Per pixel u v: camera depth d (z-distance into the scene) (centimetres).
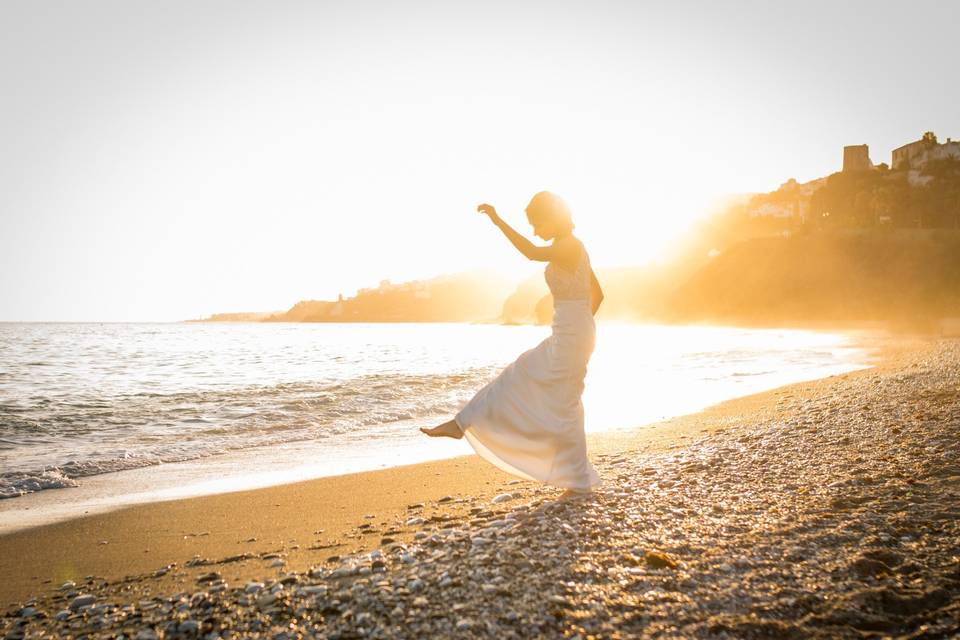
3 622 329
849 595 282
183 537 500
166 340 6219
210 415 1199
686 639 251
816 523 380
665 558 329
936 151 19362
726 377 1891
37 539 507
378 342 5938
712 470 574
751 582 302
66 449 921
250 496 641
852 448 625
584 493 476
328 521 527
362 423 1126
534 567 327
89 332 9506
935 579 296
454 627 266
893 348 3341
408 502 586
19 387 1772
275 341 6128
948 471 492
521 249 456
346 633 267
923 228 16525
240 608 309
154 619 307
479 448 471
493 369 2088
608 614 274
